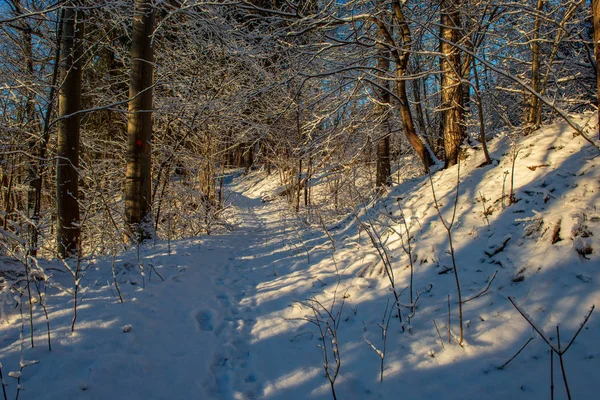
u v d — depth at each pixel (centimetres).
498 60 884
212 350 319
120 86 1059
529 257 324
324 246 585
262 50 718
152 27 678
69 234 588
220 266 591
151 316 346
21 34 761
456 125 594
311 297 412
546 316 270
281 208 1446
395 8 617
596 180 351
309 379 274
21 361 220
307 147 905
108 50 1039
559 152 432
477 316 297
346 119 967
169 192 897
